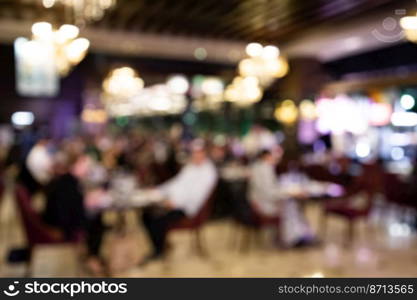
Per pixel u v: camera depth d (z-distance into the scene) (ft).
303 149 34.91
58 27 24.16
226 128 54.13
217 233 21.11
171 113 74.90
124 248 16.22
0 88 38.63
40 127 40.29
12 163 30.76
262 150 18.17
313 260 16.60
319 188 18.74
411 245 18.63
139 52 39.22
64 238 14.19
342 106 35.76
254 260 16.66
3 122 38.73
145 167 24.56
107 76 44.60
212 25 25.99
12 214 25.79
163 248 16.53
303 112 35.01
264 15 23.20
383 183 21.27
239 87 37.63
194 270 15.44
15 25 27.27
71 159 14.57
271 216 17.37
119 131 72.74
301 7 21.50
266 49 28.37
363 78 34.91
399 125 33.58
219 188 23.24
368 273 14.90
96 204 15.02
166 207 16.83
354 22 24.98
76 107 41.81
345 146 35.94
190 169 16.99
